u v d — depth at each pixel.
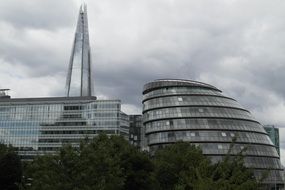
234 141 26.56
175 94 131.38
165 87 135.62
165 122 126.00
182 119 124.25
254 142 120.88
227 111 126.81
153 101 134.62
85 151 35.78
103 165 36.09
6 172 67.62
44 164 35.34
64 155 34.16
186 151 58.06
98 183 33.91
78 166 34.03
